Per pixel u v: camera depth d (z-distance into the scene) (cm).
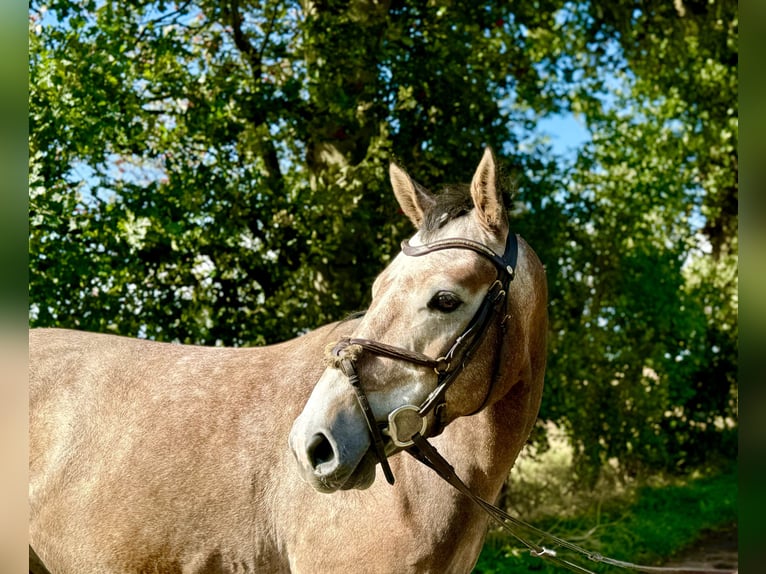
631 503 693
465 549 229
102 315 442
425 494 222
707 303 881
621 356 718
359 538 221
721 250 938
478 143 535
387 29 511
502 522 225
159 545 237
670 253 772
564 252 655
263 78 529
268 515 234
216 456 239
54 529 248
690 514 689
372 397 198
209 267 493
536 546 230
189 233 454
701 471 865
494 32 597
